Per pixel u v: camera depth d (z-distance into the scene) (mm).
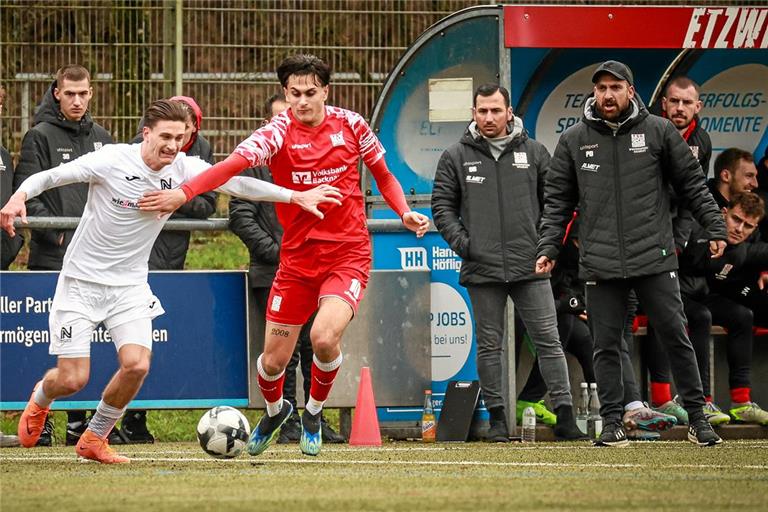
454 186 35094
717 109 40625
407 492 20531
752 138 40875
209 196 35531
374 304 36594
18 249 35875
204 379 35312
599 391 31703
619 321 31500
